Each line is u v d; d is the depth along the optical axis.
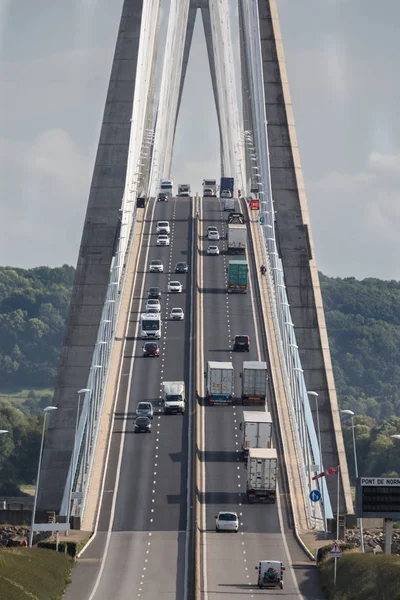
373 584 192.00
